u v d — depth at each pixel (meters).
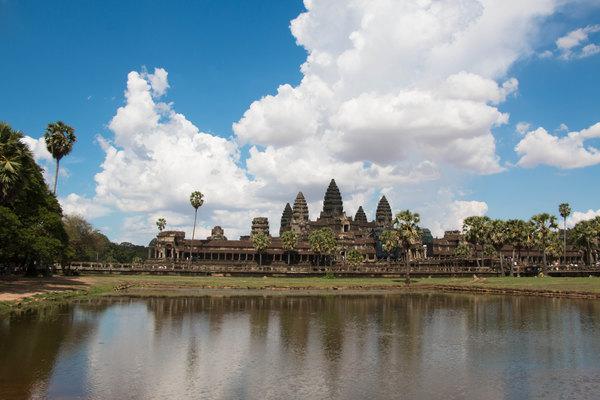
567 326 47.28
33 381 25.11
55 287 76.06
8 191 59.09
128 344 35.72
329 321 50.66
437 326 47.47
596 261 168.62
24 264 92.62
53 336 37.38
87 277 106.38
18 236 66.12
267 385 25.56
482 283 102.50
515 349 35.78
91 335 38.59
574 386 25.83
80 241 145.38
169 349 34.41
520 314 56.94
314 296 82.56
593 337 41.03
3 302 54.62
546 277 119.50
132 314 52.56
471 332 43.75
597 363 31.19
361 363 30.89
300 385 25.64
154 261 159.50
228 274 130.50
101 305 60.25
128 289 88.69
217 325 46.41
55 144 90.06
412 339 40.06
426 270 132.38
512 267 130.75
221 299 73.88
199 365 29.77
